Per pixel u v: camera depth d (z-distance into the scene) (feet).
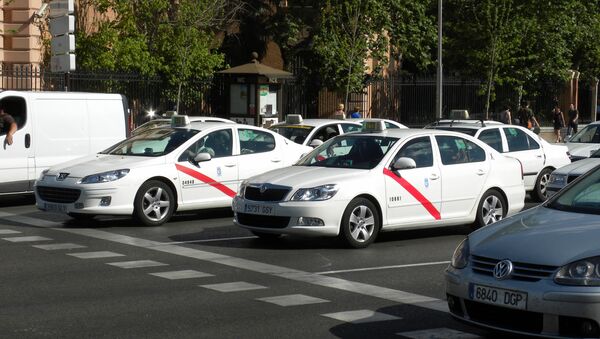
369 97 127.44
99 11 106.32
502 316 24.47
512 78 136.87
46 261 40.32
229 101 106.52
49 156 62.34
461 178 48.06
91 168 51.34
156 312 30.42
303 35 128.06
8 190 60.59
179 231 50.03
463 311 25.45
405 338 27.45
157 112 107.45
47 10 102.22
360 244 44.37
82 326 28.40
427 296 33.45
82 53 103.30
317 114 127.75
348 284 35.55
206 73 110.93
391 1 129.39
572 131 137.69
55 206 51.55
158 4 107.34
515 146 67.41
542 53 138.92
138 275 37.11
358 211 44.32
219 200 54.29
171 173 52.34
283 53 128.98
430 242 46.96
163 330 27.99
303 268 39.06
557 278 23.53
